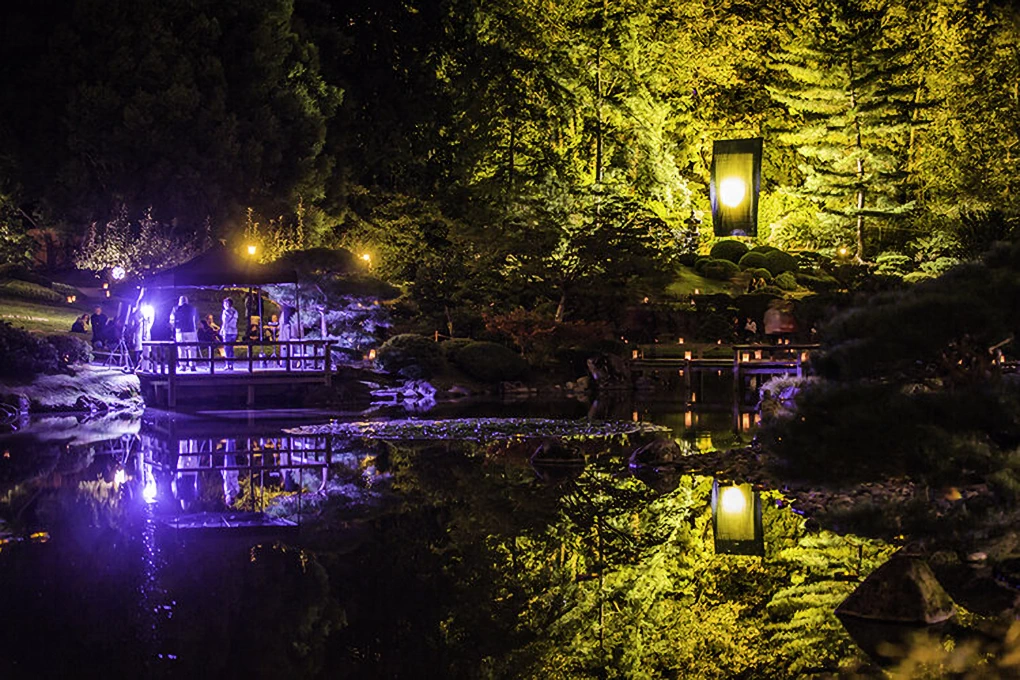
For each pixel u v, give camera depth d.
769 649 10.12
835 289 49.91
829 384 12.61
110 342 35.12
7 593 11.72
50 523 15.42
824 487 16.31
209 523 15.42
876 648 10.03
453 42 56.81
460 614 11.24
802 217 61.44
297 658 9.82
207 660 9.74
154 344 31.81
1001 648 9.93
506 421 26.69
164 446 23.45
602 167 60.84
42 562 13.09
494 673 9.60
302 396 33.16
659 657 9.99
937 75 61.22
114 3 42.69
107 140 42.41
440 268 42.97
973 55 60.53
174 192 42.84
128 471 20.08
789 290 51.12
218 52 45.50
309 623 10.83
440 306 42.09
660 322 45.28
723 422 27.45
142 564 13.02
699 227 63.00
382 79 54.75
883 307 12.04
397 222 46.44
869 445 12.33
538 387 37.59
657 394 36.75
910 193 60.75
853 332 12.10
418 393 35.28
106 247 42.34
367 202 52.34
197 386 31.70
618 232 43.97
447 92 56.16
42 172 44.44
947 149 60.12
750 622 10.95
